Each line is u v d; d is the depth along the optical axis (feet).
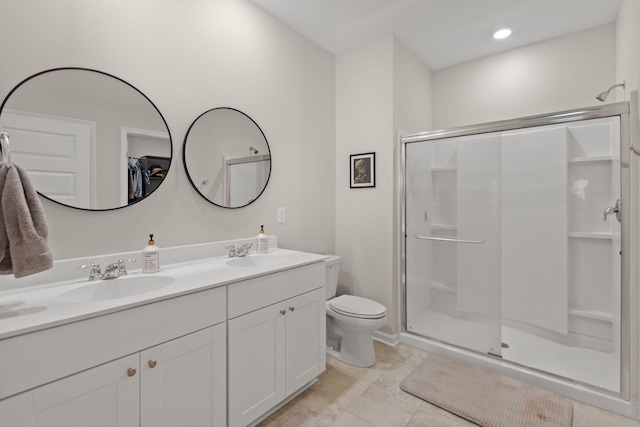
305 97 8.45
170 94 5.64
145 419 3.72
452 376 6.71
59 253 4.44
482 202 7.61
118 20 4.98
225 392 4.60
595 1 6.99
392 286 8.41
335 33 8.32
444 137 7.95
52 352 3.05
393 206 8.43
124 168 5.04
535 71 8.82
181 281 4.51
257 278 5.05
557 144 8.04
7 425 2.80
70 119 4.50
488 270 7.50
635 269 5.43
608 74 7.84
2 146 3.62
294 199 8.16
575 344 7.88
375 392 6.18
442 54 9.48
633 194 5.51
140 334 3.67
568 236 8.03
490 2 7.07
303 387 6.23
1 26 3.95
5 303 3.59
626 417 5.42
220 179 6.42
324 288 6.45
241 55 6.83
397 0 7.02
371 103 8.75
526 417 5.39
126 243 5.11
